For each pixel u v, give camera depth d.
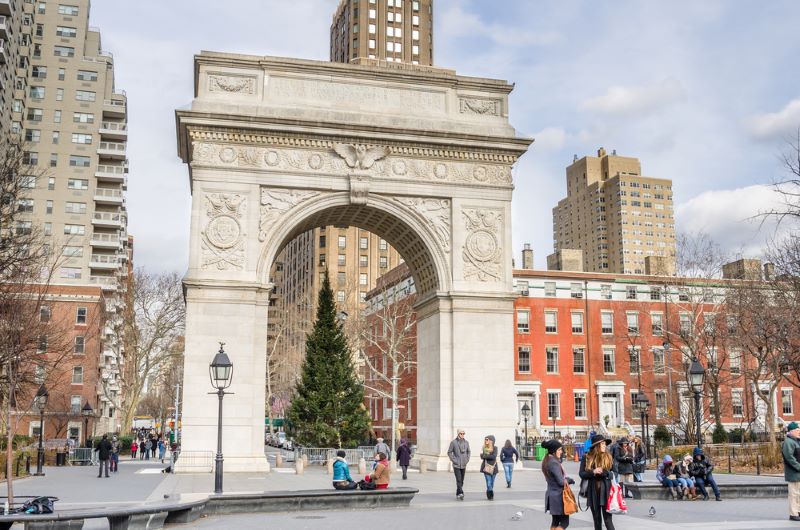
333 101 45.44
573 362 77.44
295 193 43.91
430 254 45.53
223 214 42.41
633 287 81.12
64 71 113.50
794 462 21.61
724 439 59.34
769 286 59.97
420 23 142.62
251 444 40.34
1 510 22.78
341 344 63.50
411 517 23.33
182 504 21.67
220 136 43.09
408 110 46.47
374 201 44.72
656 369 74.88
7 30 86.69
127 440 76.69
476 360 44.31
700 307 77.62
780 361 55.41
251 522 22.33
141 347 79.62
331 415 60.72
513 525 21.22
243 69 44.62
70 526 20.17
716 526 20.41
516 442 63.88
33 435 82.12
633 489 28.45
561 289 78.81
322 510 25.23
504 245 46.03
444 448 43.28
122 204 120.00
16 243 40.53
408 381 82.19
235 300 41.50
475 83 47.72
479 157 46.56
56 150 110.94
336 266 136.50
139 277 78.44
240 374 40.75
